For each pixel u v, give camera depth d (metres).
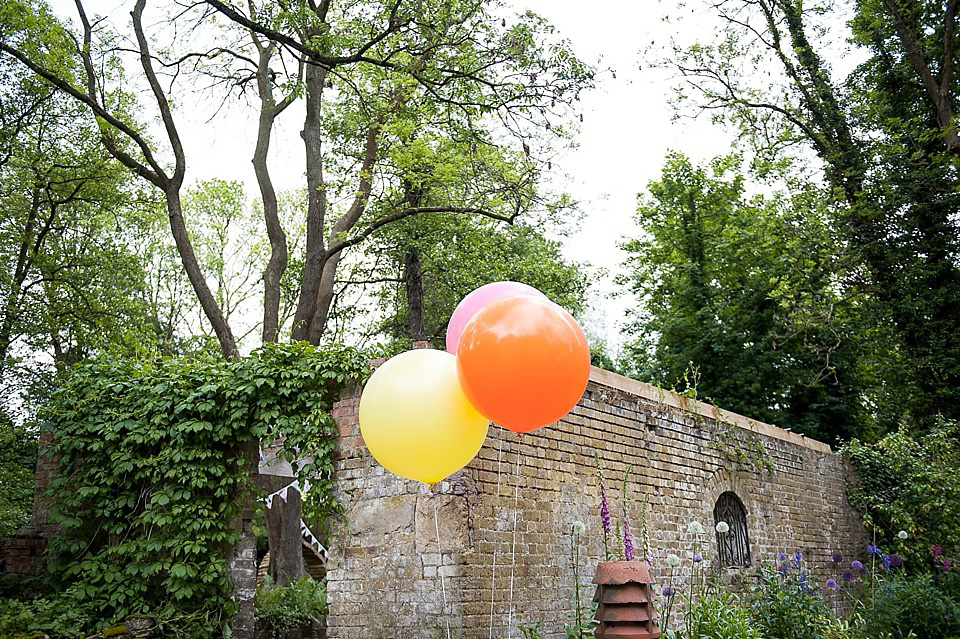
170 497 8.01
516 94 11.06
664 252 26.33
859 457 14.57
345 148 16.83
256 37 15.20
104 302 17.41
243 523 8.66
